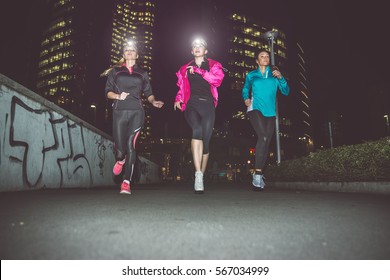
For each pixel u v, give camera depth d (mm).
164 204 2973
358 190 5348
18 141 5324
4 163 4906
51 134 6629
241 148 81062
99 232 1572
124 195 4188
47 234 1518
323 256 1204
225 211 2461
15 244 1330
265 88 5738
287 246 1337
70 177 7672
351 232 1622
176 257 1184
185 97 4801
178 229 1676
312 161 7039
